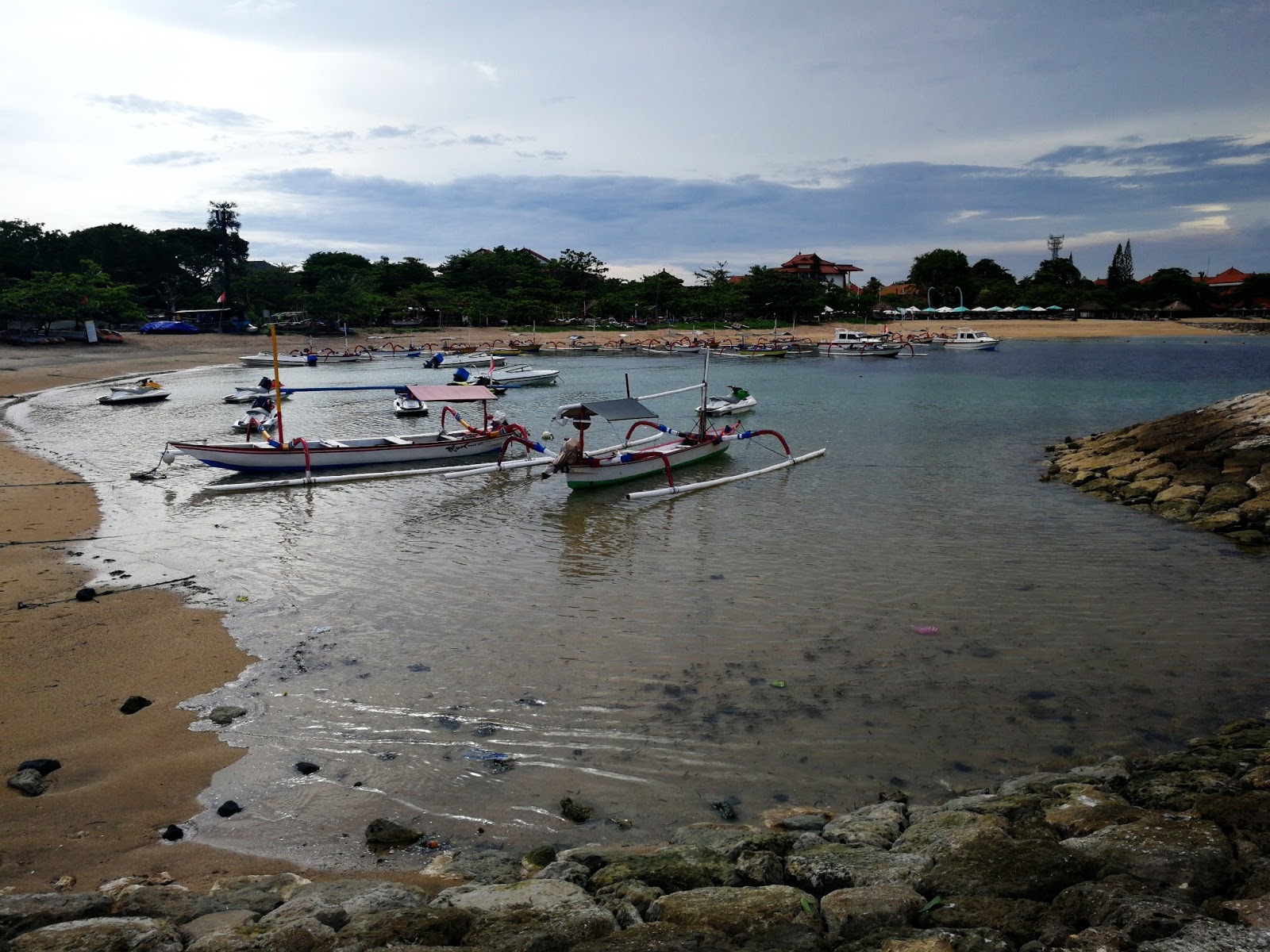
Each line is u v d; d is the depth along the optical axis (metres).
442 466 31.22
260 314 118.12
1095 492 25.95
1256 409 29.61
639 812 9.69
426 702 12.30
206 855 8.69
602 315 130.38
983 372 72.31
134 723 11.46
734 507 24.70
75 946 6.38
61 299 84.44
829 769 10.65
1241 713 12.08
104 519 22.84
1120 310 149.75
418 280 132.12
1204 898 6.84
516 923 6.73
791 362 86.50
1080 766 10.68
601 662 13.74
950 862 7.63
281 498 26.05
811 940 6.45
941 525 22.27
